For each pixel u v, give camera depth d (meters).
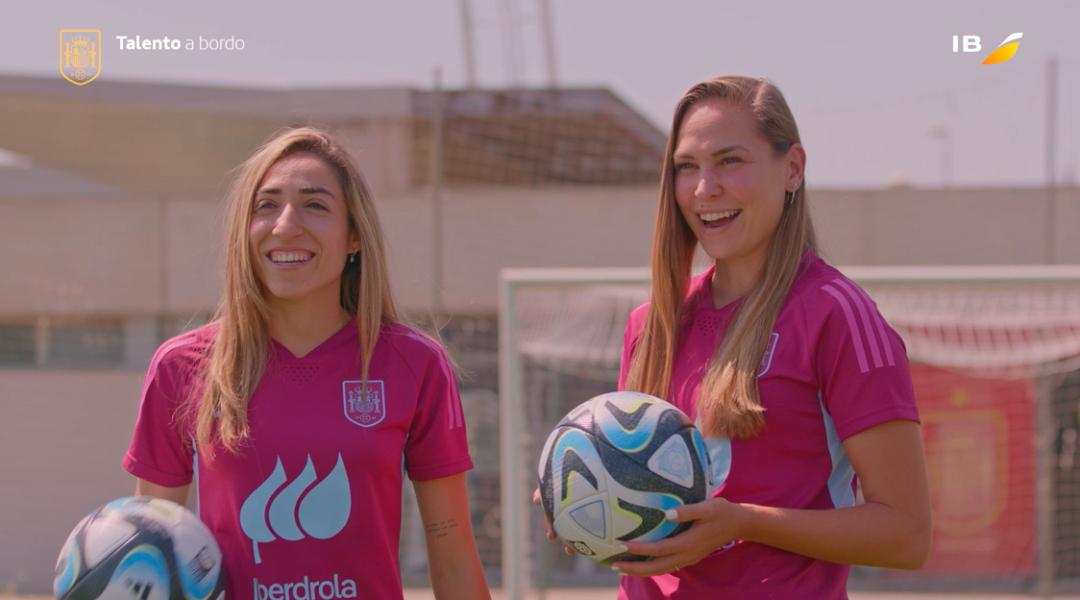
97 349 10.09
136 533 2.20
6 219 10.05
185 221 9.95
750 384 2.19
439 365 2.52
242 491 2.33
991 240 9.29
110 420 9.86
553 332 9.12
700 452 2.18
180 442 2.45
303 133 2.49
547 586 8.52
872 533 2.10
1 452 9.84
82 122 10.38
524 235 9.54
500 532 9.27
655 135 10.01
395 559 2.44
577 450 2.19
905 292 8.70
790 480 2.21
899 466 2.13
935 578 9.31
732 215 2.31
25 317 10.08
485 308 9.49
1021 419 9.33
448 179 10.16
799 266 2.31
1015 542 9.29
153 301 9.93
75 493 9.79
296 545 2.31
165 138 10.46
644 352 2.47
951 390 9.41
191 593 2.21
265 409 2.36
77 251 10.01
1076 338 8.62
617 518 2.13
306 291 2.39
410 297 9.48
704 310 2.43
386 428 2.39
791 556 2.22
